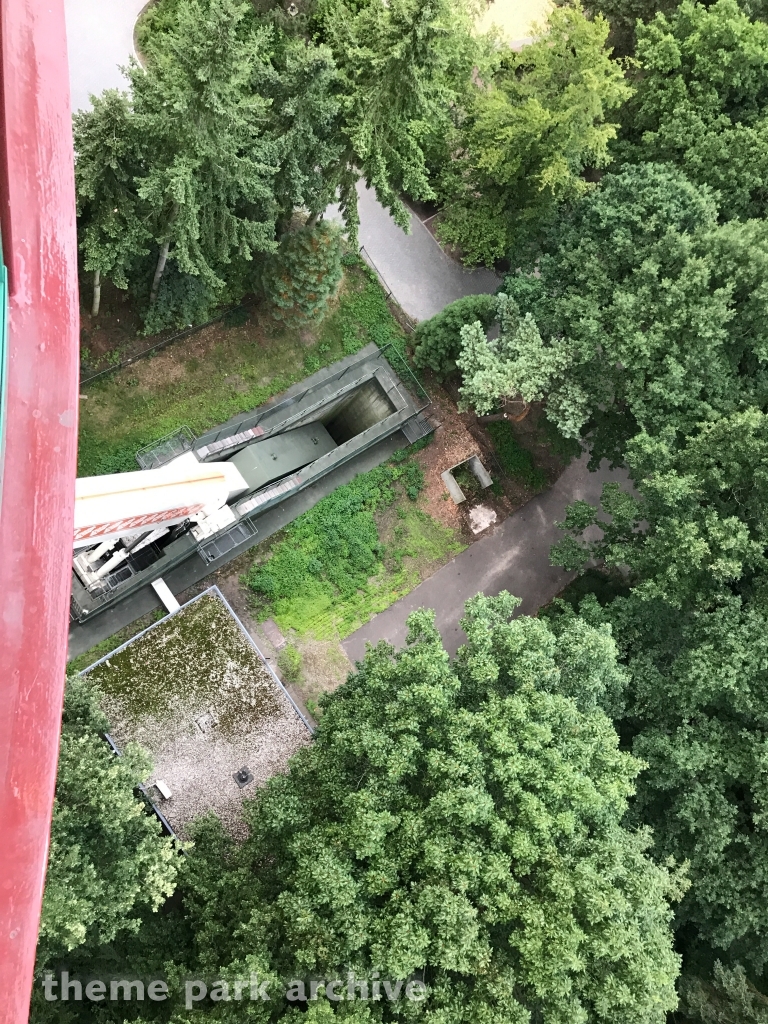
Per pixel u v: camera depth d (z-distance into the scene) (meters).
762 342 29.11
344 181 31.09
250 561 35.72
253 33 26.31
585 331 30.52
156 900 21.61
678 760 26.84
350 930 19.30
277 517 36.34
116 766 21.70
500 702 22.08
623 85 30.50
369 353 38.41
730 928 27.53
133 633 33.50
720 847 26.53
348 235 36.31
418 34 23.88
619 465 35.09
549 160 32.09
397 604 37.56
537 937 19.03
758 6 33.97
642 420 30.45
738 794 30.09
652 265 29.14
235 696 29.73
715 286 30.09
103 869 21.69
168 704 29.17
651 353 29.05
